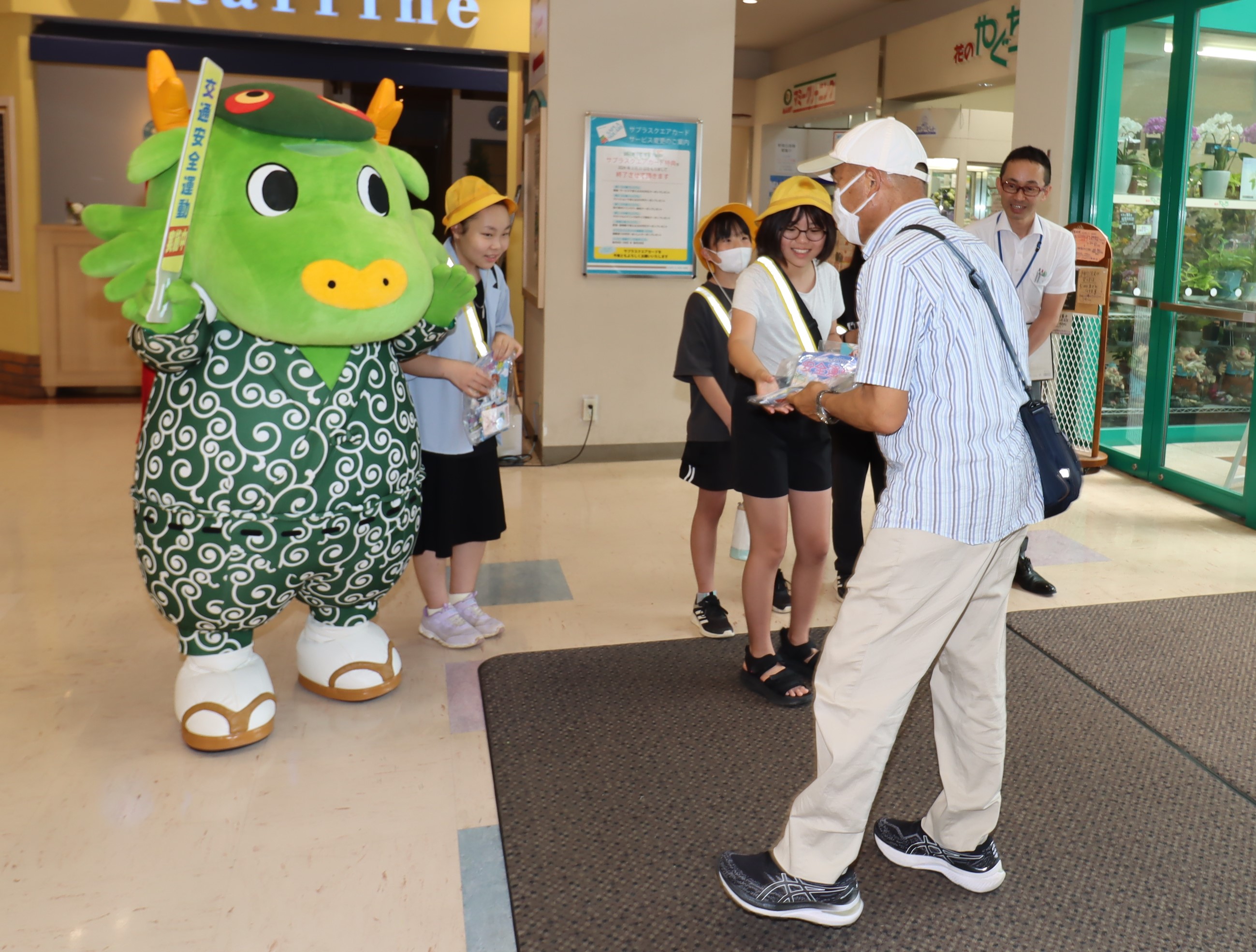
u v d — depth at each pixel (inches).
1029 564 155.9
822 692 75.2
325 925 79.2
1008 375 73.1
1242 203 191.5
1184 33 201.2
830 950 77.2
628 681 122.7
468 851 89.2
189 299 89.0
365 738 108.6
